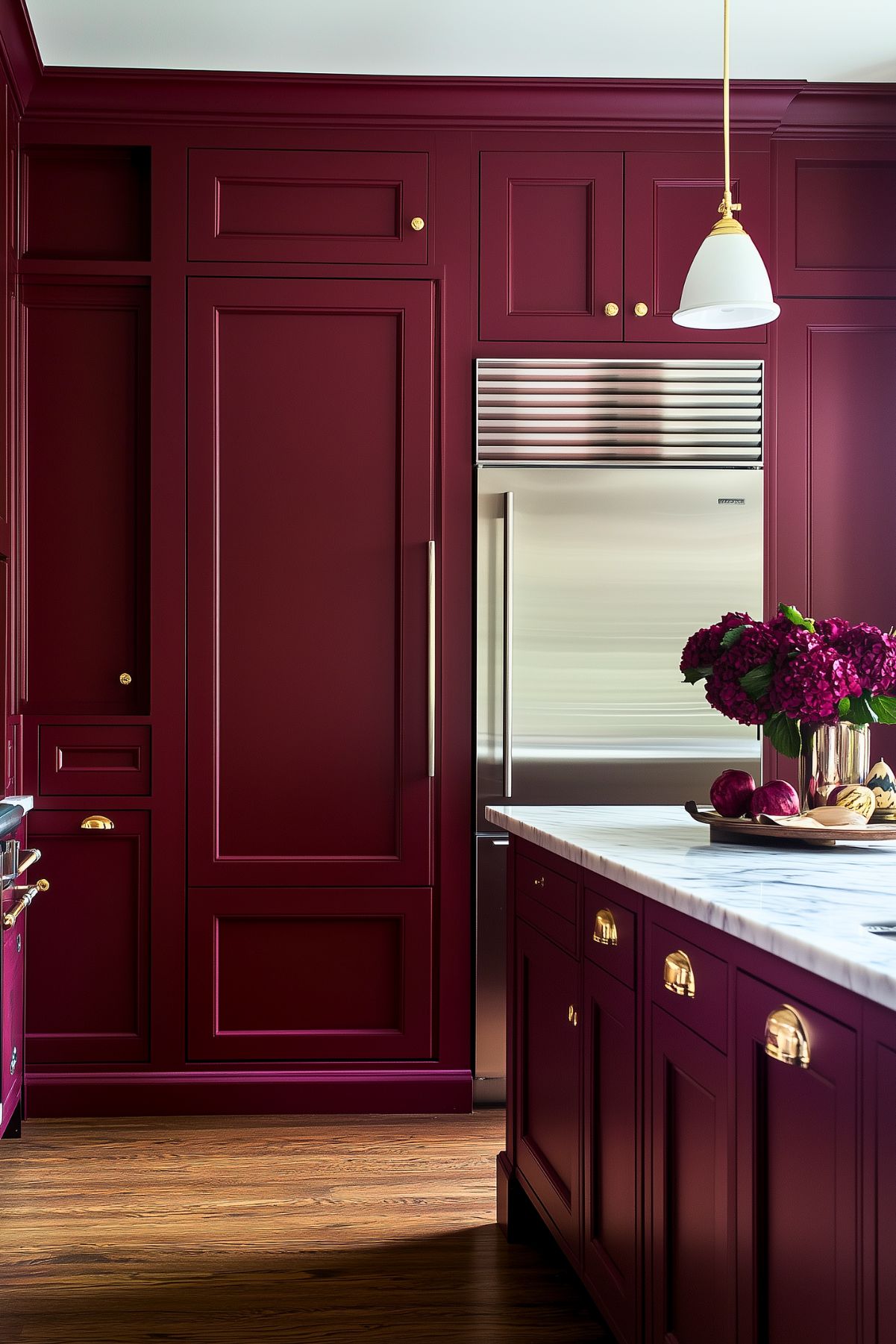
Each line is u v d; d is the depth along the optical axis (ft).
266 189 10.79
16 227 10.72
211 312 10.71
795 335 11.35
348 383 10.85
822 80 10.89
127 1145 9.79
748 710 6.51
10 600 10.49
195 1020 10.64
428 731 10.77
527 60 10.46
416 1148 9.77
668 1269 5.10
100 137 10.68
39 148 10.84
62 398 10.84
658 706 10.98
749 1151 4.24
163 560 10.66
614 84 10.78
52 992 10.59
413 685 10.84
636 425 11.06
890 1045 3.28
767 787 6.24
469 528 10.94
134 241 11.03
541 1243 7.97
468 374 10.94
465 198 10.93
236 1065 10.68
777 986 4.05
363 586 10.85
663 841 6.42
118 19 9.66
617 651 10.97
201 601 10.69
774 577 11.32
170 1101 10.55
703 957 4.73
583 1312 7.03
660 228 11.12
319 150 10.80
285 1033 10.71
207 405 10.72
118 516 10.89
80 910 10.64
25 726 10.57
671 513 11.04
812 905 4.33
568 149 11.03
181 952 10.65
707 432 11.15
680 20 9.81
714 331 11.18
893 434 11.41
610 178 11.05
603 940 6.01
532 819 7.62
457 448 10.93
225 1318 6.87
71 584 10.85
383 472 10.89
